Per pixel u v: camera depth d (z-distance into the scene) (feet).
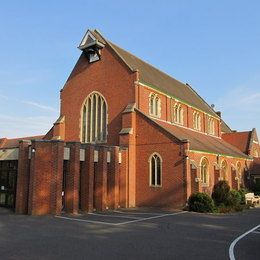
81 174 86.63
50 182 75.56
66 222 64.08
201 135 145.69
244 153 175.42
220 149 136.87
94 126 115.03
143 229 57.41
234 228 60.64
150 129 102.42
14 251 38.60
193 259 36.09
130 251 39.58
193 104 145.79
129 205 99.91
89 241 45.42
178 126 129.90
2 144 194.59
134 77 108.06
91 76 118.42
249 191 153.79
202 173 109.50
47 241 44.80
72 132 119.85
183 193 94.02
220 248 42.24
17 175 79.82
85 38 118.42
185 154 95.09
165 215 79.36
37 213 74.08
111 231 54.60
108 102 112.27
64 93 124.36
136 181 103.04
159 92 120.06
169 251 39.99
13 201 85.15
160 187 98.32
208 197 89.20
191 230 57.16
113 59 113.70
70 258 35.60
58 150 76.64
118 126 108.47
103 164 90.84
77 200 80.64
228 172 136.05
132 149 103.24
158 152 99.96
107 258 35.83
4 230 53.42
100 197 89.71
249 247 43.24
